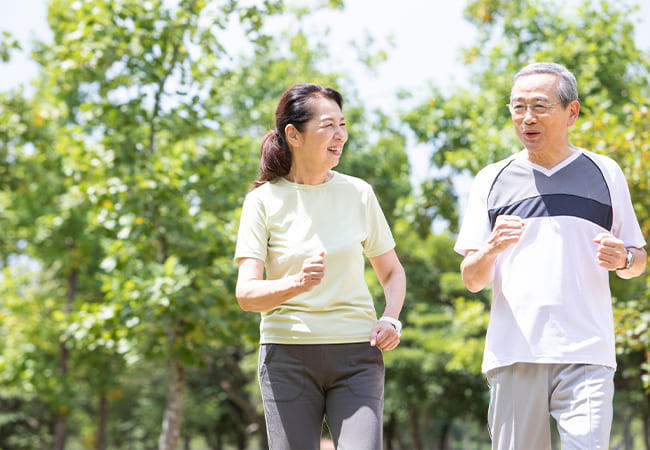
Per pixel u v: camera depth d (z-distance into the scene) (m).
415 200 13.60
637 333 7.28
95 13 10.42
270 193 2.92
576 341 2.64
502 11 14.91
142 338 10.30
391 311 2.90
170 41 10.56
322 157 2.86
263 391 2.83
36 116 14.03
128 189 10.43
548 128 2.74
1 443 25.53
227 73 11.12
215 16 10.43
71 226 17.69
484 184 2.91
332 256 2.82
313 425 2.76
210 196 10.67
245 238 2.88
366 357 2.80
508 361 2.73
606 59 12.73
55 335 18.39
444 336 19.64
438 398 20.73
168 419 10.77
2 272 19.92
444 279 19.50
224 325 9.75
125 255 10.71
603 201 2.75
